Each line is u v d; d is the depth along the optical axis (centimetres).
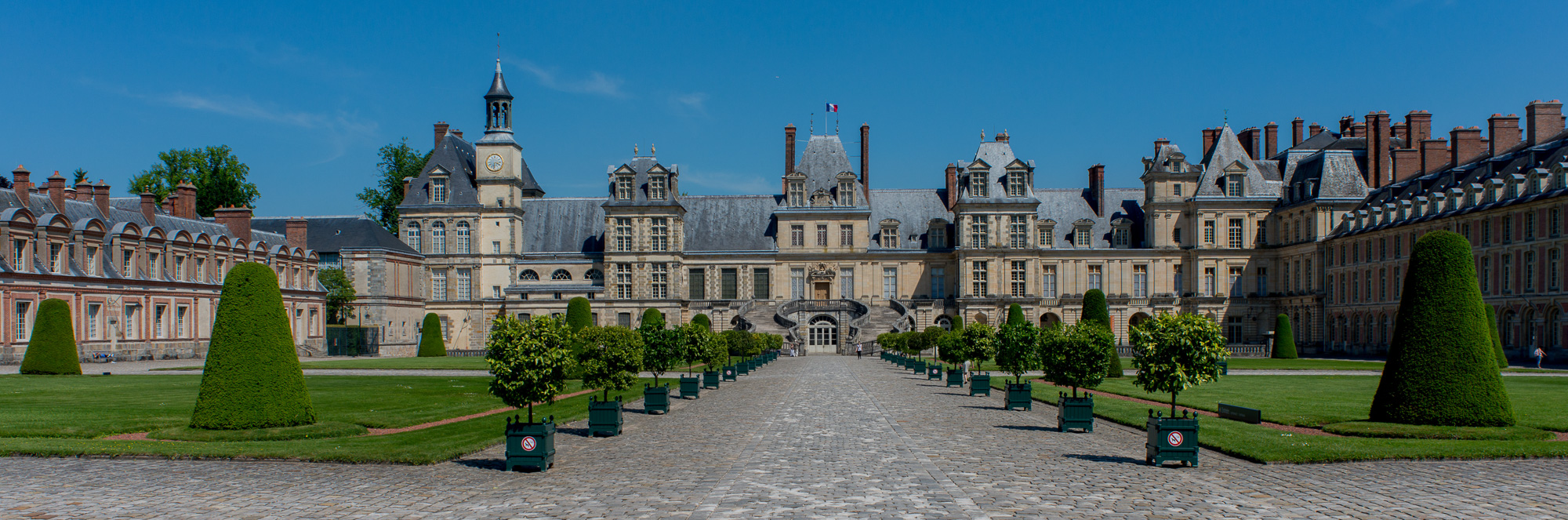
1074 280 10056
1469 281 2634
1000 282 9862
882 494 1769
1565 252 6369
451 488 1838
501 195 10069
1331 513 1605
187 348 7494
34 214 6425
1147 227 10138
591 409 2672
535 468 2045
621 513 1614
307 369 5878
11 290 5894
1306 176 9519
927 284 10225
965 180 10062
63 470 2000
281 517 1589
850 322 9250
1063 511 1617
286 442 2383
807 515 1599
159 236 7281
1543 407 3186
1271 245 9875
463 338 9944
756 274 10269
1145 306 9900
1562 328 6400
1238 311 9831
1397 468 2034
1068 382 3328
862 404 3603
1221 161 9988
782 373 5781
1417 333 2664
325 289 9000
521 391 2355
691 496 1748
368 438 2480
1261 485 1852
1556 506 1659
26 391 3800
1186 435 2077
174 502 1695
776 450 2342
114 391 3812
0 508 1641
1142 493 1769
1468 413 2567
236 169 10662
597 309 9688
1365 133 10538
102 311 6656
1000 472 2006
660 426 2897
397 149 11944
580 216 10488
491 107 10188
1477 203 7269
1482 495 1750
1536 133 7569
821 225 10225
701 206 10606
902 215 10512
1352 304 8638
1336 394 3828
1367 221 8475
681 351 4194
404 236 10056
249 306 2569
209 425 2509
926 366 5491
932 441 2516
